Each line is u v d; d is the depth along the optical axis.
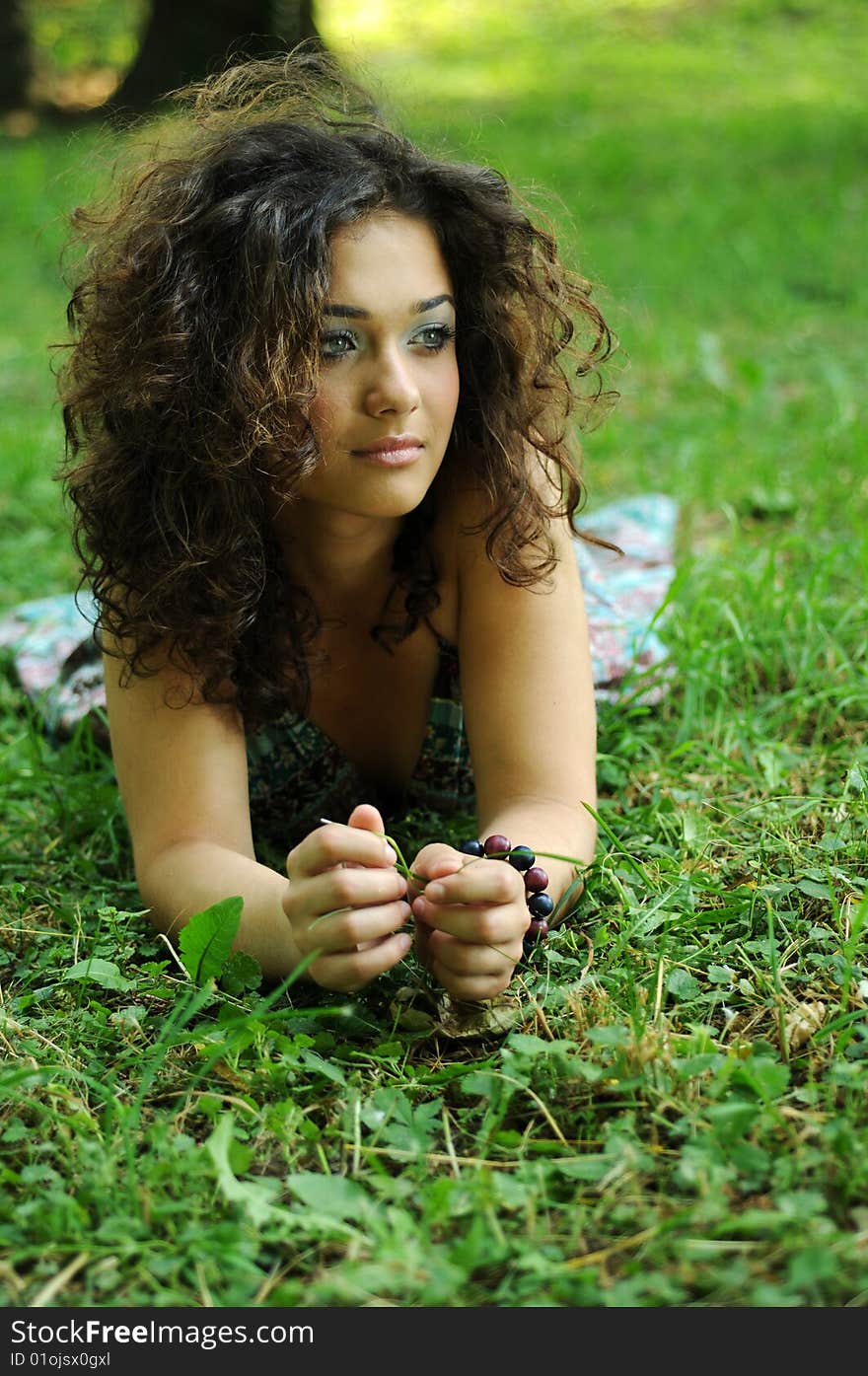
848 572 3.85
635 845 2.62
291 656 2.48
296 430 2.18
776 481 4.57
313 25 13.03
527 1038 1.95
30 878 2.80
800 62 15.91
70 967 2.38
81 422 2.47
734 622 3.32
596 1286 1.63
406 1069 2.06
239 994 2.20
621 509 4.31
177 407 2.25
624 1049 1.95
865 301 7.00
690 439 5.13
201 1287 1.65
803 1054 2.02
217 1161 1.77
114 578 2.41
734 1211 1.73
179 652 2.38
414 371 2.21
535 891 2.14
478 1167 1.83
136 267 2.27
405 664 2.62
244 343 2.17
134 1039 2.17
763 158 10.95
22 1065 2.08
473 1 20.80
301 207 2.16
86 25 16.64
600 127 12.77
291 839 2.81
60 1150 1.91
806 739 3.15
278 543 2.45
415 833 2.77
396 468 2.21
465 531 2.47
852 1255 1.61
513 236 2.36
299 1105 2.00
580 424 2.72
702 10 18.91
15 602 4.30
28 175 10.84
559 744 2.43
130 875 2.83
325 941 2.00
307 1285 1.69
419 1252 1.64
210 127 2.46
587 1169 1.78
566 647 2.48
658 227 8.94
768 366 5.90
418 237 2.24
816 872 2.42
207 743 2.42
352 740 2.73
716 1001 2.15
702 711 3.18
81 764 3.25
